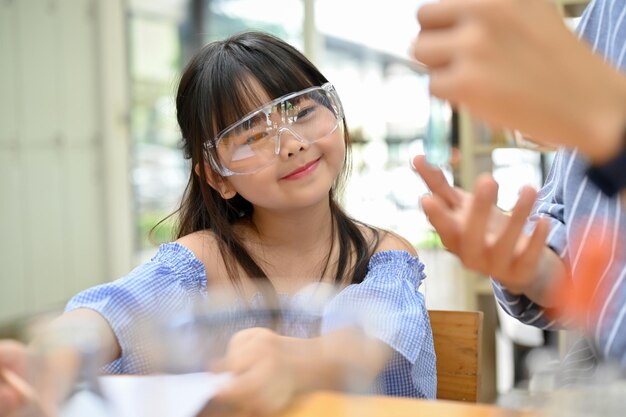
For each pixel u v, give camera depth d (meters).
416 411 0.49
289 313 0.49
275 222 0.85
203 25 2.88
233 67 0.83
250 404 0.45
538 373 0.40
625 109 0.29
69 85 2.80
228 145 0.80
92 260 2.91
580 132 0.29
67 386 0.50
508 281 0.47
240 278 0.81
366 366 0.47
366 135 2.74
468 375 0.75
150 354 0.51
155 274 0.75
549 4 0.29
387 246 0.86
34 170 2.69
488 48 0.28
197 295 0.75
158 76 2.93
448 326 0.77
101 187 2.94
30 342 0.50
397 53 2.62
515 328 1.80
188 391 0.48
